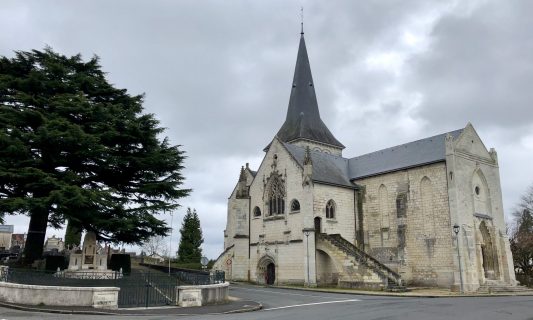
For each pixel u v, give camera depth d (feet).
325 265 139.44
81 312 60.64
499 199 144.77
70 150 96.37
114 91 112.57
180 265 201.98
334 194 150.51
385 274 117.29
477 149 142.41
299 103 207.92
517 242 178.50
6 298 68.33
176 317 58.44
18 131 89.25
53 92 103.76
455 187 128.88
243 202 163.94
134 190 108.58
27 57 105.60
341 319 54.13
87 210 92.89
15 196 96.02
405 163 146.20
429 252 132.46
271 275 151.43
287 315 59.47
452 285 121.49
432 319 54.08
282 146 155.63
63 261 103.09
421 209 137.28
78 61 112.16
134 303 71.36
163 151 109.81
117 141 106.32
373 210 152.15
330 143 203.72
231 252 169.37
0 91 98.78
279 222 150.20
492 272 135.33
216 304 77.61
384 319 54.03
